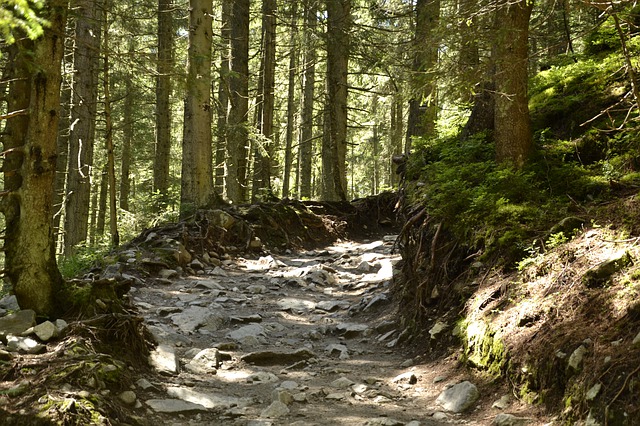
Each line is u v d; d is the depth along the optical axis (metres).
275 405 5.22
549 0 7.16
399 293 8.73
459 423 4.94
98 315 5.86
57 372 4.73
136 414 4.87
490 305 6.11
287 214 14.57
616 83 8.64
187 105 14.75
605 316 4.84
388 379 6.20
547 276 5.80
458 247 7.43
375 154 33.00
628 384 4.04
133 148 27.12
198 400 5.39
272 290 10.47
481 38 7.06
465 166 8.19
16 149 5.61
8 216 5.78
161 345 6.46
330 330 8.25
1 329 5.38
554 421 4.45
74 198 16.27
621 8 6.68
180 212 14.20
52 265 5.88
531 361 5.01
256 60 27.91
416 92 7.59
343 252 13.48
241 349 7.27
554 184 7.35
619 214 6.00
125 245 12.03
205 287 10.29
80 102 15.92
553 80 9.96
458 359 6.04
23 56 5.42
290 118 25.34
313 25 18.45
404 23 19.97
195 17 13.58
